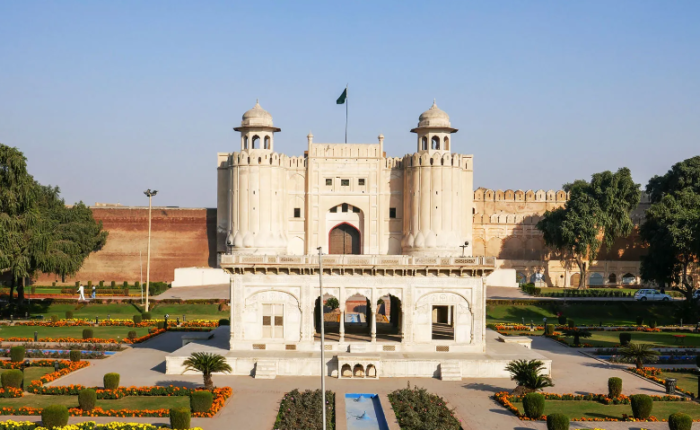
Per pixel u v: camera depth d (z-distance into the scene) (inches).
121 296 2957.7
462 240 2997.0
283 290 1702.8
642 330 2399.1
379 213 3041.3
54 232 2792.8
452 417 1264.8
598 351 1931.6
